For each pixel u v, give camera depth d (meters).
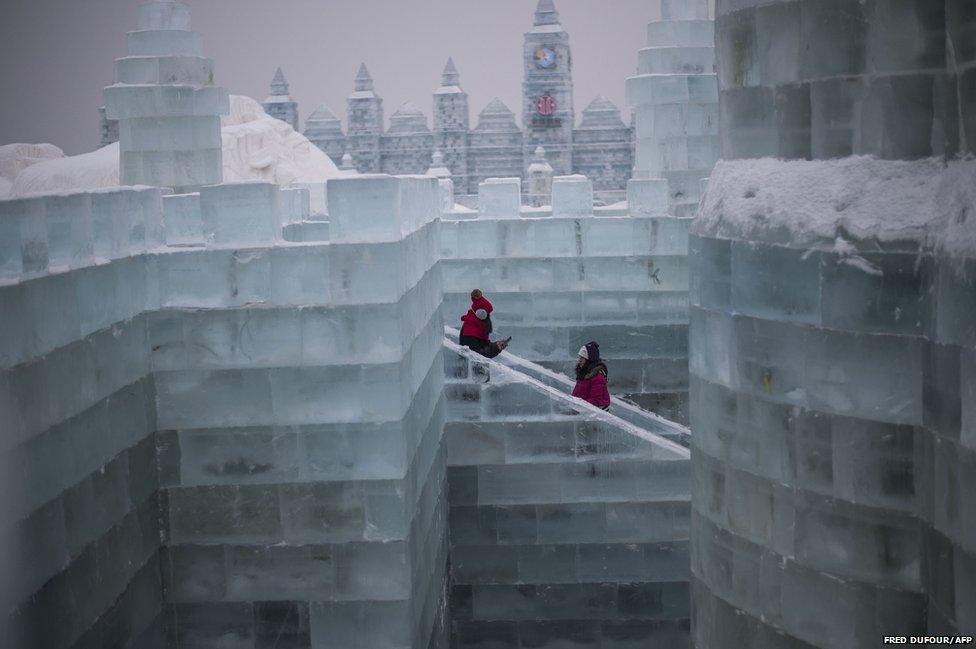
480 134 67.50
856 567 5.53
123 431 6.96
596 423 11.46
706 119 15.40
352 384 7.64
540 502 11.54
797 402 5.75
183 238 8.52
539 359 15.08
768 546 6.03
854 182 5.46
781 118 5.90
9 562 5.21
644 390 14.99
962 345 4.67
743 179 6.21
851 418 5.47
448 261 15.05
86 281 6.35
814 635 5.75
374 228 7.53
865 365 5.39
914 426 5.25
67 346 6.02
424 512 9.10
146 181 12.35
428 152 68.38
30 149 31.94
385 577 7.80
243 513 7.75
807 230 5.63
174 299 7.58
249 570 7.79
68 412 6.01
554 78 65.75
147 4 12.50
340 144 69.19
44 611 5.61
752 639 6.20
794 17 5.71
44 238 5.75
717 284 6.38
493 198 14.95
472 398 11.53
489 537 11.61
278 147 26.09
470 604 11.70
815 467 5.67
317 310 7.58
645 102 15.54
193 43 12.62
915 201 5.21
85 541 6.22
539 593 11.62
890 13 5.23
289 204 12.29
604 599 11.58
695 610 6.98
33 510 5.50
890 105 5.29
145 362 7.49
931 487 5.11
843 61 5.47
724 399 6.35
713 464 6.52
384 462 7.71
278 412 7.66
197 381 7.64
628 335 14.95
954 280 4.74
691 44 15.62
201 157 12.41
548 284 14.98
